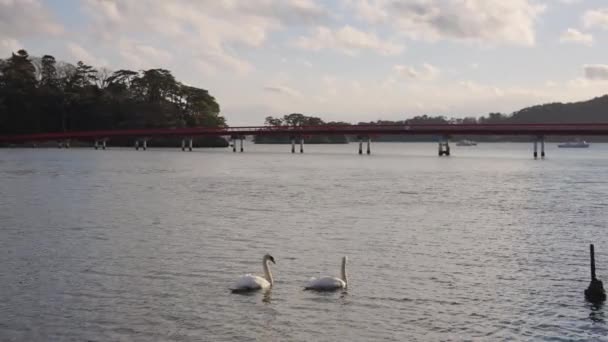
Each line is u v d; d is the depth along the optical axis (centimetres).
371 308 2448
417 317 2356
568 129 13750
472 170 10931
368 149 19475
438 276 2938
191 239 3800
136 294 2589
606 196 6475
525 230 4272
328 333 2192
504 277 2931
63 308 2408
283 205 5578
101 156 15288
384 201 5953
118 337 2131
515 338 2166
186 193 6600
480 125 14625
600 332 2220
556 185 7831
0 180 8025
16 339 2105
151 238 3819
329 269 3067
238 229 4197
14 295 2561
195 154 17675
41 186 7238
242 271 2989
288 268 3069
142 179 8450
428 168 11525
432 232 4162
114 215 4812
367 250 3528
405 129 15550
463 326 2270
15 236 3850
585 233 4166
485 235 4059
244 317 2330
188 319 2303
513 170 10944
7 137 19000
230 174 9612
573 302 2544
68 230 4088
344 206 5538
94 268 3019
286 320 2305
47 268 3009
